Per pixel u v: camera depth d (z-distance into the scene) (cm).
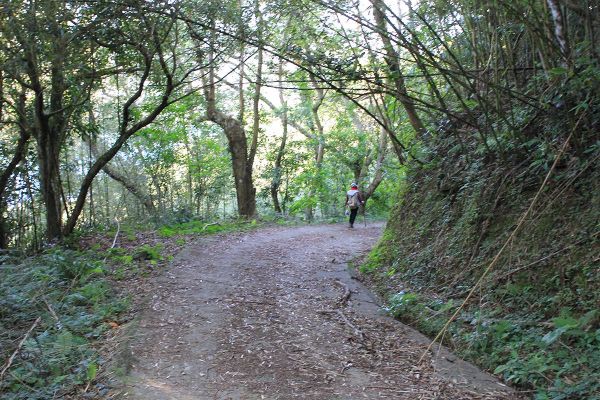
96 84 1155
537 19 572
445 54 887
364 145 2453
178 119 2119
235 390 433
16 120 1293
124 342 531
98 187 2739
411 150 1012
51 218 1183
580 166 601
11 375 442
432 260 780
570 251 551
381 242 1017
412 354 526
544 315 522
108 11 870
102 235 1265
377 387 442
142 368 475
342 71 661
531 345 479
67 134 1305
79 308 643
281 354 516
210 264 946
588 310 483
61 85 1027
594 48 552
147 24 926
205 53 1045
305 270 941
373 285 847
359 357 514
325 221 2094
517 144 689
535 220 623
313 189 2531
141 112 1809
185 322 606
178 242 1155
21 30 855
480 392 432
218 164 2462
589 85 545
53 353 489
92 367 451
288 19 941
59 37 880
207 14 920
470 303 613
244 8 927
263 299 721
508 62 715
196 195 2500
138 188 2069
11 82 1120
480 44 809
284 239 1346
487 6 698
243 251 1110
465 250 718
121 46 1036
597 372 411
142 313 634
